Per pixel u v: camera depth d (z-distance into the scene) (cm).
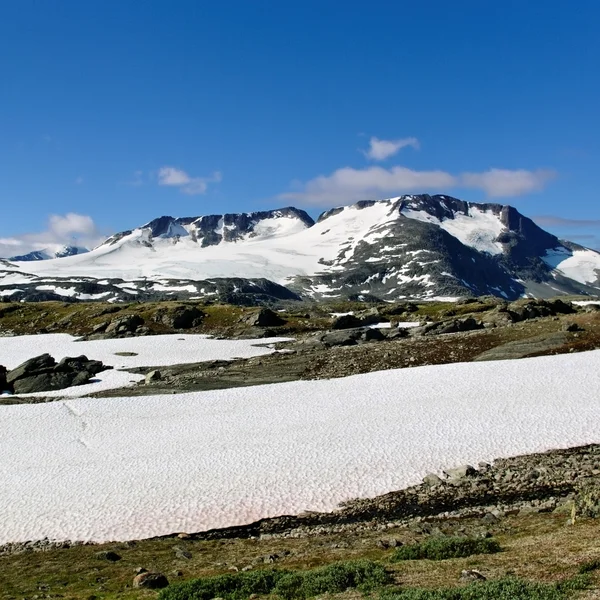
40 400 7525
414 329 11031
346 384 6594
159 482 3919
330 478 3856
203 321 14550
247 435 4878
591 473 3662
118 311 15775
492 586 1542
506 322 10862
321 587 1861
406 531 2917
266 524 3253
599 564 1673
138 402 6322
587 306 12288
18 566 2786
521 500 3334
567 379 6006
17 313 16475
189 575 2438
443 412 5203
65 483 3981
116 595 2175
